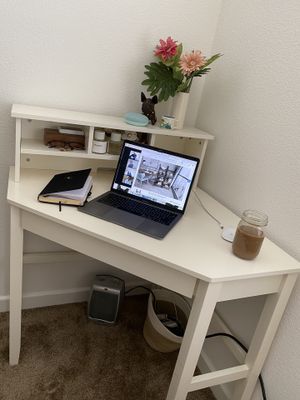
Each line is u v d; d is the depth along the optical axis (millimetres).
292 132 1045
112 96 1373
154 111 1334
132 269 981
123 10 1253
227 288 924
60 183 1130
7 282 1528
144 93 1409
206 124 1489
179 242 996
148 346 1523
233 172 1314
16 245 1130
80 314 1646
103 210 1083
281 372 1094
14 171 1266
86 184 1150
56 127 1337
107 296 1534
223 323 1343
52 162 1352
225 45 1354
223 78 1368
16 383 1256
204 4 1353
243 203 1261
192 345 948
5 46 1170
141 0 1261
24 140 1274
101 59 1299
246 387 1162
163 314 1622
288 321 1067
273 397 1127
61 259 1445
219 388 1336
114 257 992
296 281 1035
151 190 1212
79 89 1317
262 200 1169
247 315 1236
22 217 1087
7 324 1496
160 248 939
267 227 1151
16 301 1223
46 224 1054
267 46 1137
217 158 1414
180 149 1540
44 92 1278
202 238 1047
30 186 1162
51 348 1429
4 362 1330
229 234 1074
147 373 1390
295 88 1030
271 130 1127
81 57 1271
